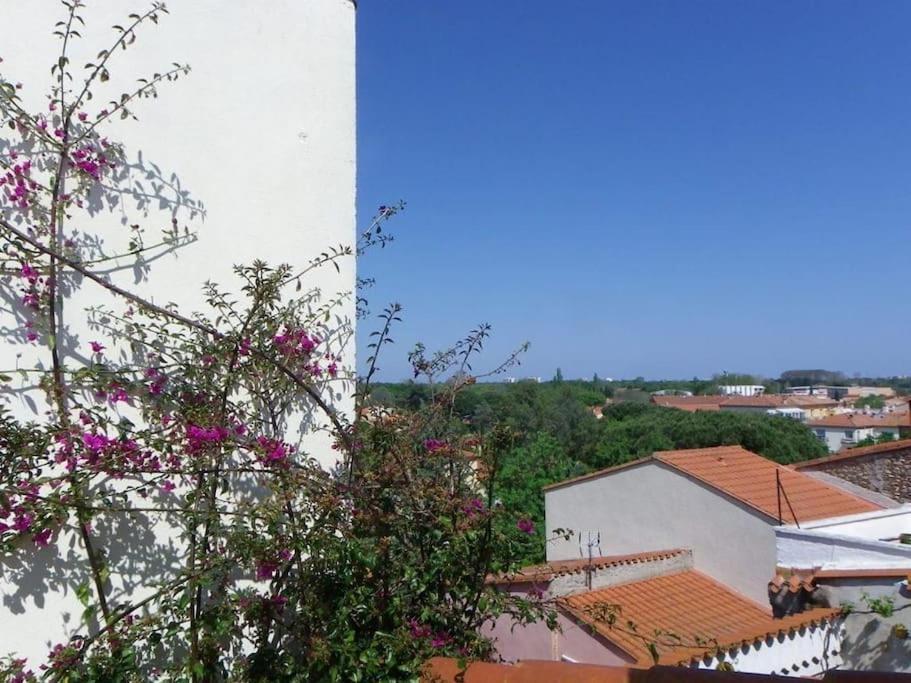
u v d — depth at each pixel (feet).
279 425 11.69
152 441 9.76
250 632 11.02
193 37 11.71
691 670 6.94
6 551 9.11
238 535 9.54
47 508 9.07
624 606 36.45
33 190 9.98
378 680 9.46
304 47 13.01
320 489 10.16
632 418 144.36
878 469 52.21
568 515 55.57
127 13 11.07
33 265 9.79
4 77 9.98
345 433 11.29
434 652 9.62
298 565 9.89
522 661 8.55
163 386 10.68
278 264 12.26
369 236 14.33
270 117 12.46
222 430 9.91
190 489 10.85
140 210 10.92
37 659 9.57
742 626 36.60
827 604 24.03
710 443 121.08
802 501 43.65
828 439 202.28
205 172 11.66
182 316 11.17
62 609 9.78
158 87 11.28
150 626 9.52
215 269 11.63
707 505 45.29
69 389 10.03
